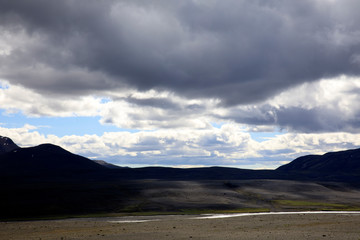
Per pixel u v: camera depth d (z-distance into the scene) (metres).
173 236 67.38
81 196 183.75
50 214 146.38
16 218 135.12
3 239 70.12
